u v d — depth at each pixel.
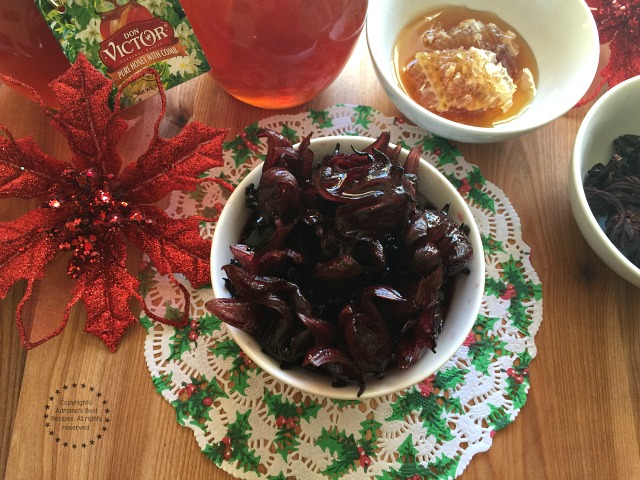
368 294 0.18
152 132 0.27
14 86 0.24
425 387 0.23
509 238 0.26
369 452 0.22
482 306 0.25
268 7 0.21
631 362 0.24
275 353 0.19
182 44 0.23
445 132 0.25
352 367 0.18
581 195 0.24
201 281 0.24
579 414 0.24
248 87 0.25
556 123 0.29
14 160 0.22
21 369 0.23
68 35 0.21
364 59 0.30
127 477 0.22
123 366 0.23
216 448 0.22
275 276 0.19
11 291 0.24
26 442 0.22
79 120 0.22
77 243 0.23
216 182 0.24
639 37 0.28
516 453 0.23
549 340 0.25
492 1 0.29
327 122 0.28
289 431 0.23
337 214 0.19
